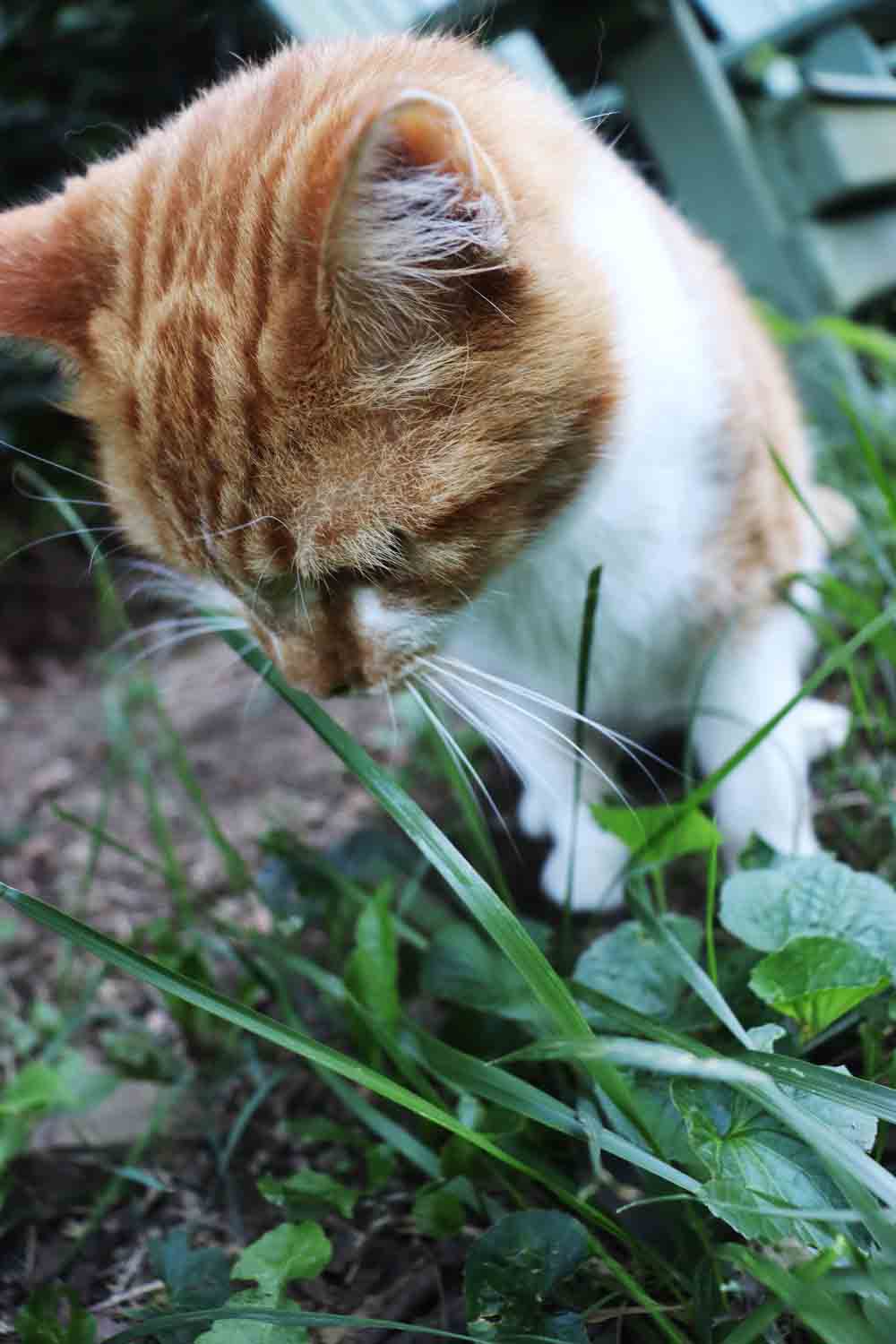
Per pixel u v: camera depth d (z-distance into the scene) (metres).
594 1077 0.37
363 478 0.42
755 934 0.40
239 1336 0.37
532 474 0.44
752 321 0.60
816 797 0.56
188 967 0.54
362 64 0.46
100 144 1.04
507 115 0.45
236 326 0.42
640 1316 0.37
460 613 0.46
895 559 0.65
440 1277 0.42
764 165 0.91
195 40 1.04
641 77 0.89
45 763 0.83
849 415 0.52
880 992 0.41
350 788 0.71
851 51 0.94
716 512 0.49
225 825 0.70
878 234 0.94
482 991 0.44
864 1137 0.35
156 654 0.95
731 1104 0.37
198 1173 0.49
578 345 0.43
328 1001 0.51
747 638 0.52
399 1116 0.47
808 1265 0.32
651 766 0.62
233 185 0.43
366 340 0.41
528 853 0.60
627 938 0.43
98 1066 0.54
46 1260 0.46
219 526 0.44
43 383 1.16
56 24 1.00
